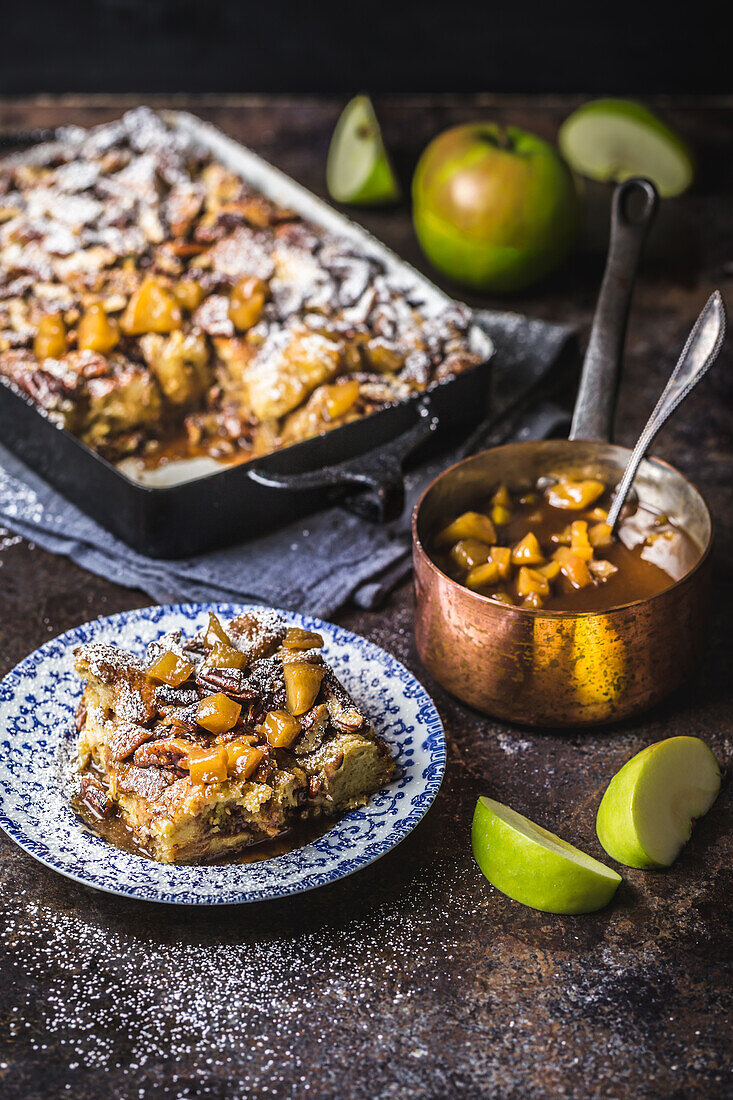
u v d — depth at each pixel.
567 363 1.42
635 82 2.11
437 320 1.36
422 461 1.32
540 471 1.20
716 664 1.18
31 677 1.13
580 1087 0.98
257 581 1.23
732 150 1.72
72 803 1.07
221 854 1.05
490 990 1.02
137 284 1.37
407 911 1.05
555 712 1.11
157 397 1.34
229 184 1.48
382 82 2.14
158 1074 0.98
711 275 1.55
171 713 1.07
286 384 1.31
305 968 1.03
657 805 1.06
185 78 2.15
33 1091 0.98
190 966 1.03
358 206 1.65
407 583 1.25
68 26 2.10
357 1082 0.98
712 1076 0.98
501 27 2.08
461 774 1.12
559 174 1.48
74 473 1.28
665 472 1.17
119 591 1.25
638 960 1.03
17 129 1.73
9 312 1.37
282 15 2.09
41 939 1.04
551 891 1.04
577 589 1.13
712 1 2.03
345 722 1.07
